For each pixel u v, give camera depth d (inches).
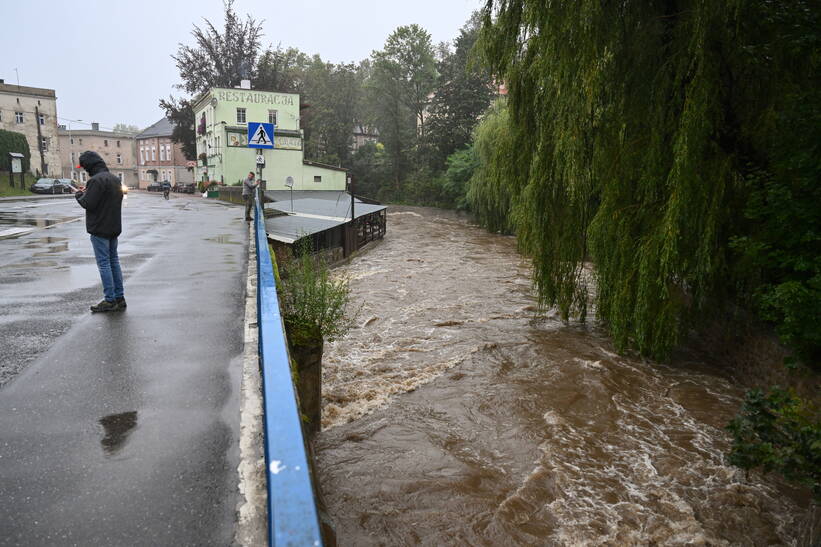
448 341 448.5
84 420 140.5
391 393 333.7
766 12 320.2
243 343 207.6
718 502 223.9
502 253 1031.6
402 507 215.8
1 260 376.2
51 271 339.9
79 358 185.9
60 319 233.0
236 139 1674.5
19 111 2037.4
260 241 299.6
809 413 194.2
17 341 202.1
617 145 384.5
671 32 362.3
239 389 163.6
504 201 1247.5
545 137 431.8
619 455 261.7
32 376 168.7
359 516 209.3
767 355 327.3
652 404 323.3
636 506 219.6
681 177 330.6
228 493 110.0
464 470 244.1
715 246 345.1
